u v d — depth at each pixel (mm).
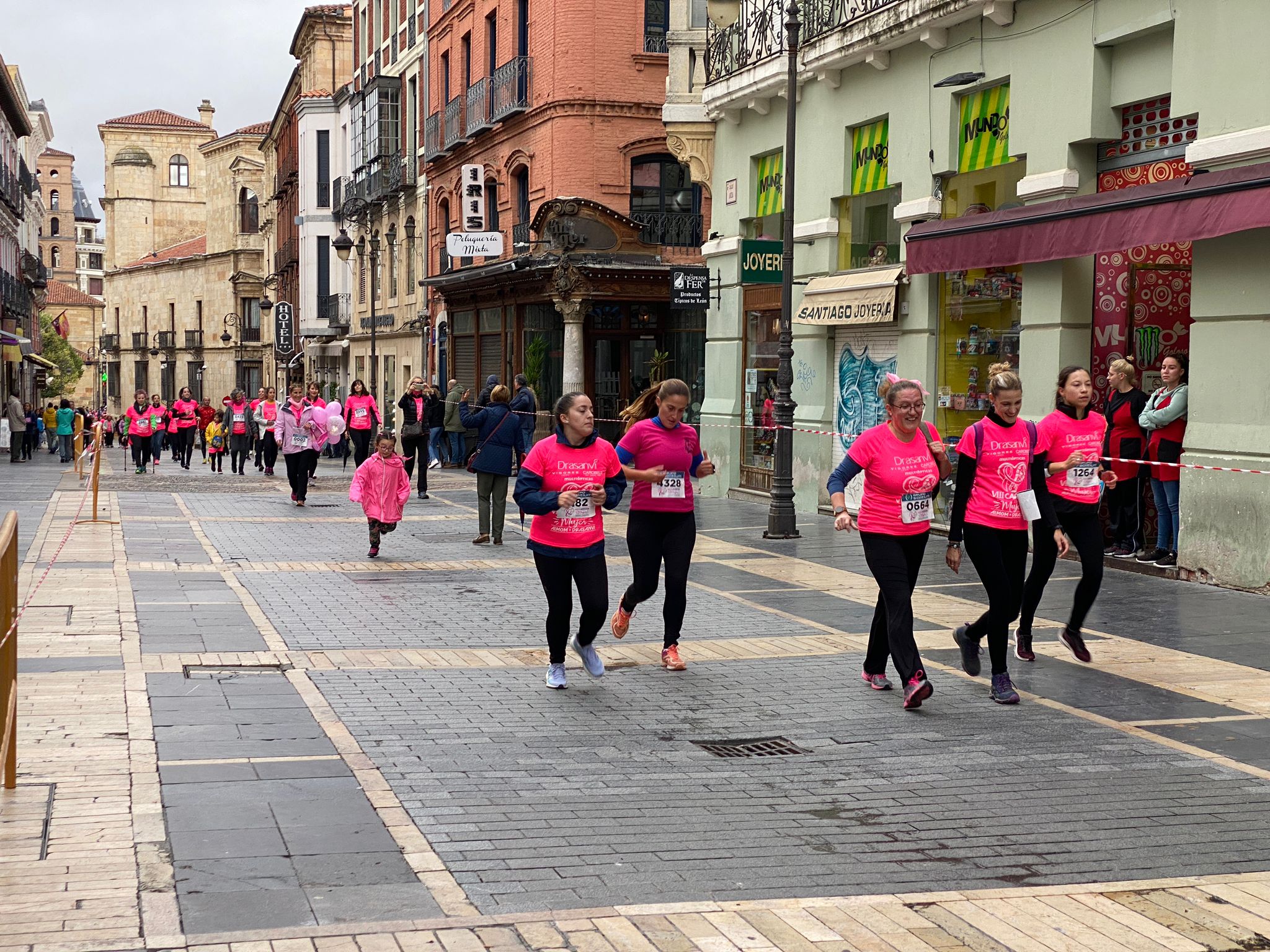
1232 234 12172
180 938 4340
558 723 7555
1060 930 4605
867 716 7793
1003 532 8172
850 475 8094
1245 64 12055
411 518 19531
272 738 7000
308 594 12180
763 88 20281
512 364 32594
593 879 5055
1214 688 8453
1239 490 12047
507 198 33250
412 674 8766
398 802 5965
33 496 22875
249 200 83312
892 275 17297
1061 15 14305
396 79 44656
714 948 4395
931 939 4504
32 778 6105
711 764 6770
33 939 4293
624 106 29688
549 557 8414
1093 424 9211
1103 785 6410
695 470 9211
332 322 54344
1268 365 11859
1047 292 14453
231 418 33219
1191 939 4539
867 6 17328
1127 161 13883
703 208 29547
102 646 9344
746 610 11414
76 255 155375
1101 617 10852
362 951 4289
